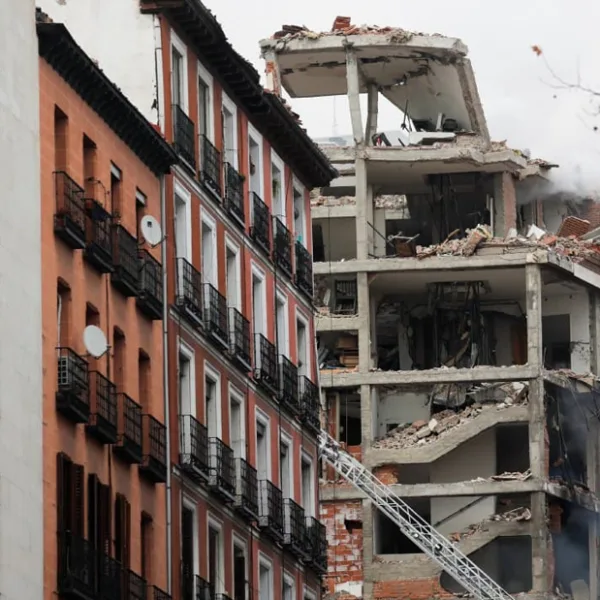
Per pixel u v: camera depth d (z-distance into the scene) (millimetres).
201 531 92125
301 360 109188
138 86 92812
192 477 91375
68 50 78500
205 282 95438
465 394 150625
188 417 91125
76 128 80438
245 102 102375
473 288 151375
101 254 81062
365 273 149750
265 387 101812
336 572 145000
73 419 77438
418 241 156875
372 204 154000
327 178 112562
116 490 81562
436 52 148000
